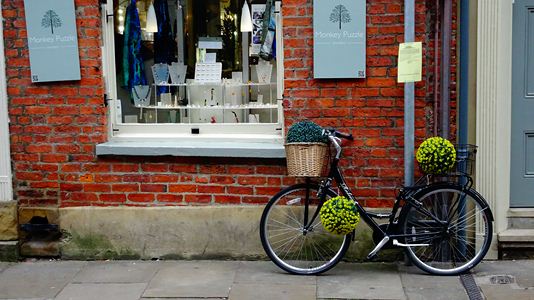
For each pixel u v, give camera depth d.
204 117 6.15
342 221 5.07
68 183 5.90
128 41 6.12
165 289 5.14
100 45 5.82
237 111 6.10
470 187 5.32
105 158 5.86
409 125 5.44
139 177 5.85
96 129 5.86
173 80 6.19
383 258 5.73
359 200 5.68
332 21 5.50
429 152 5.12
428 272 5.34
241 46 6.10
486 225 5.30
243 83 6.09
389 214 5.45
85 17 5.76
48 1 5.73
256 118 6.06
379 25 5.52
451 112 5.72
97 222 5.89
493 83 5.54
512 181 5.79
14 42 5.83
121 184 5.87
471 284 5.11
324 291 5.04
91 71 5.80
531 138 5.77
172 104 6.18
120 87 6.10
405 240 5.31
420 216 5.33
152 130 6.09
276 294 4.98
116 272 5.58
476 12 5.53
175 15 6.21
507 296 4.84
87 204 5.91
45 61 5.79
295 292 5.02
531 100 5.73
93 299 4.98
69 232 5.91
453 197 5.35
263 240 5.50
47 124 5.88
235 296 4.96
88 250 5.92
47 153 5.90
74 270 5.66
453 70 5.68
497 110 5.57
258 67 6.05
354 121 5.63
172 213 5.84
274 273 5.48
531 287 5.01
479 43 5.54
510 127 5.70
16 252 5.92
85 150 5.87
